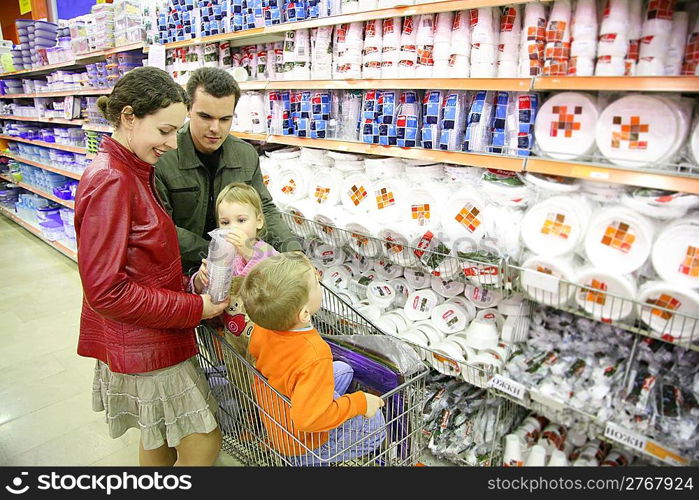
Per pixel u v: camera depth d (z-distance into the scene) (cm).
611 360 158
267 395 147
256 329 149
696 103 142
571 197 151
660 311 133
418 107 196
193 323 140
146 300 128
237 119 276
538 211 154
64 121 467
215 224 205
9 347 304
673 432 131
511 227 161
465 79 169
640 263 137
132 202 128
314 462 150
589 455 169
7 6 764
